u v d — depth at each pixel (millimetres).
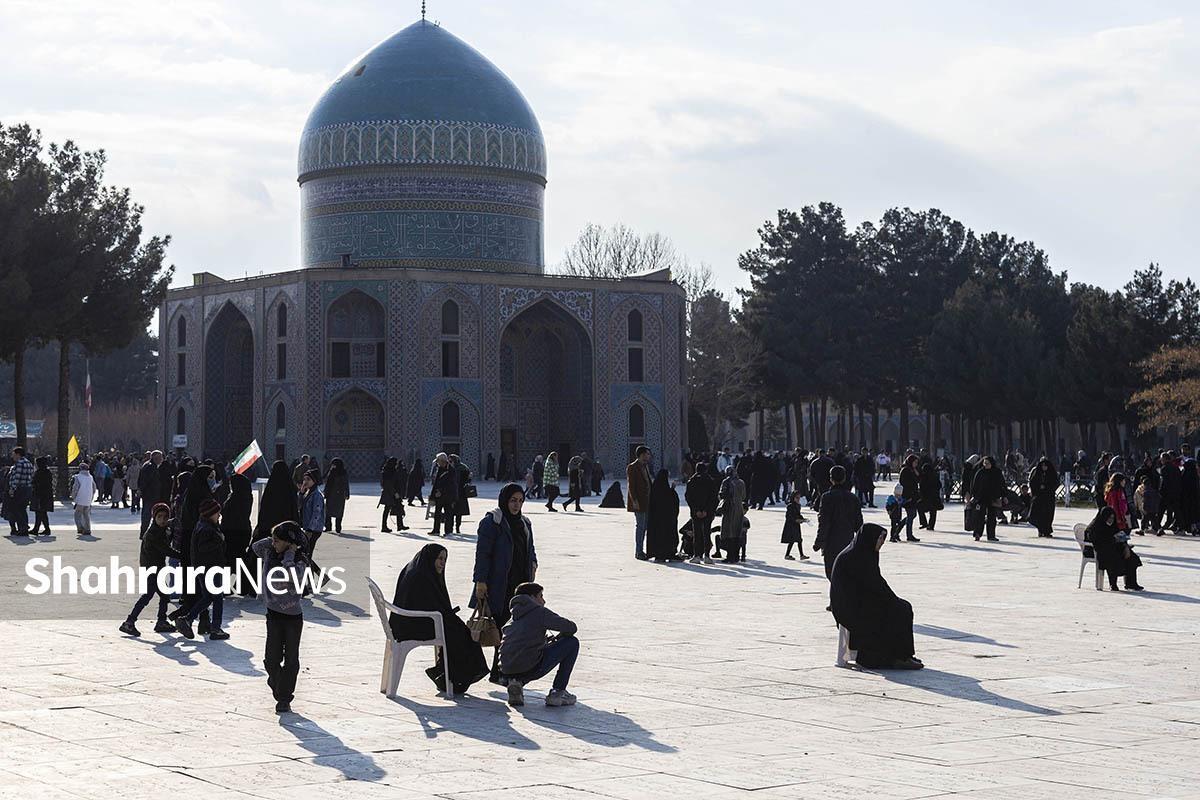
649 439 62375
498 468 59438
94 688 11109
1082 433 67188
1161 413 53031
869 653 11719
